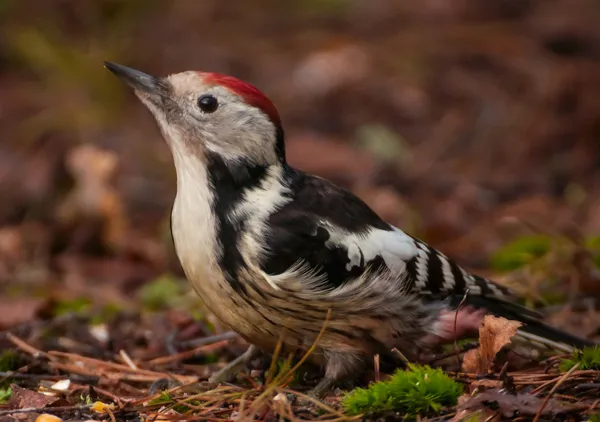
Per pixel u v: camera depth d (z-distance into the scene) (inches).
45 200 574.2
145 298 427.2
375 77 709.9
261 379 313.0
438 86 702.5
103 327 381.4
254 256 287.1
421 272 305.3
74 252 522.3
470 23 790.5
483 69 720.3
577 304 383.9
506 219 522.9
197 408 274.1
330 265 291.1
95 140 628.7
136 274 498.0
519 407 250.8
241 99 299.1
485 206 572.7
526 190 589.3
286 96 690.2
